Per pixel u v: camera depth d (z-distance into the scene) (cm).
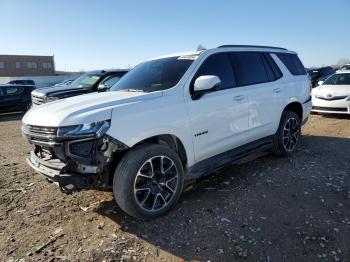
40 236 346
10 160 636
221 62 467
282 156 581
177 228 352
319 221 353
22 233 353
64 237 343
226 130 452
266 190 440
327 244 312
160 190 375
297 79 604
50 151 362
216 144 441
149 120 360
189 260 298
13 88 1587
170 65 450
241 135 481
